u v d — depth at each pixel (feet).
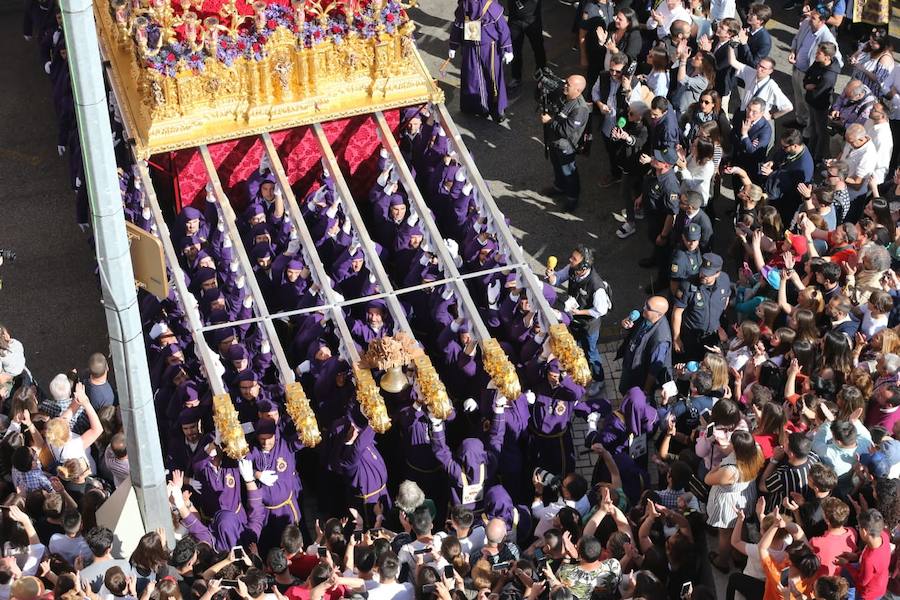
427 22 187.83
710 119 145.07
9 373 126.31
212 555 103.91
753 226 131.75
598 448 115.96
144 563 101.81
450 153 142.51
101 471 118.83
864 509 102.06
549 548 102.32
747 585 102.17
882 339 114.62
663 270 145.18
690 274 129.39
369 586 100.73
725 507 105.81
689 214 131.34
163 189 148.36
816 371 116.06
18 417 117.60
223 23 141.28
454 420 127.54
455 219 139.95
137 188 139.33
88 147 89.66
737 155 145.89
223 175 148.05
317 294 129.39
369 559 101.30
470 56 166.40
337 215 138.62
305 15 141.28
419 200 135.33
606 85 153.79
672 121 143.74
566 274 136.05
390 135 142.20
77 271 153.17
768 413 109.70
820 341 118.01
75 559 103.09
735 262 148.97
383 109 146.82
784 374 118.83
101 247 93.56
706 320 129.80
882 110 138.92
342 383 120.67
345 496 121.80
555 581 97.55
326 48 143.02
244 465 113.70
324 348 122.52
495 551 103.81
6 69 180.45
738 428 109.70
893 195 140.77
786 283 128.88
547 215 158.51
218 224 136.15
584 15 169.27
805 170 138.51
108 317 96.84
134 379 99.50
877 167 140.15
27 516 107.14
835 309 118.21
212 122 142.41
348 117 148.05
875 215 129.29
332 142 150.10
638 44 158.92
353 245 132.26
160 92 138.92
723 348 127.54
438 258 131.95
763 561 97.45
